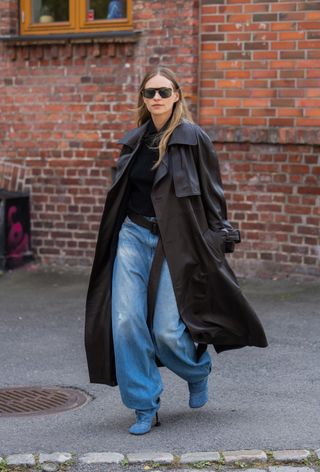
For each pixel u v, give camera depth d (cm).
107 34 1044
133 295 516
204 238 527
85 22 1077
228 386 630
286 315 846
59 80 1088
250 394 610
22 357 726
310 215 981
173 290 516
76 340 779
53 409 591
